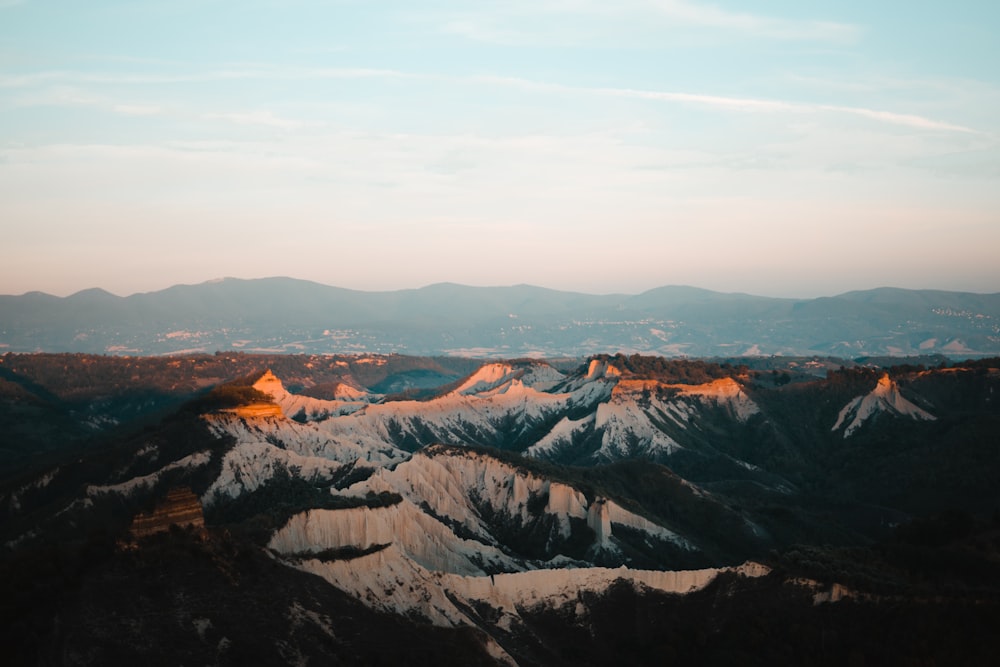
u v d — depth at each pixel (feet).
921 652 335.26
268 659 276.62
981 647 328.90
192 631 275.59
